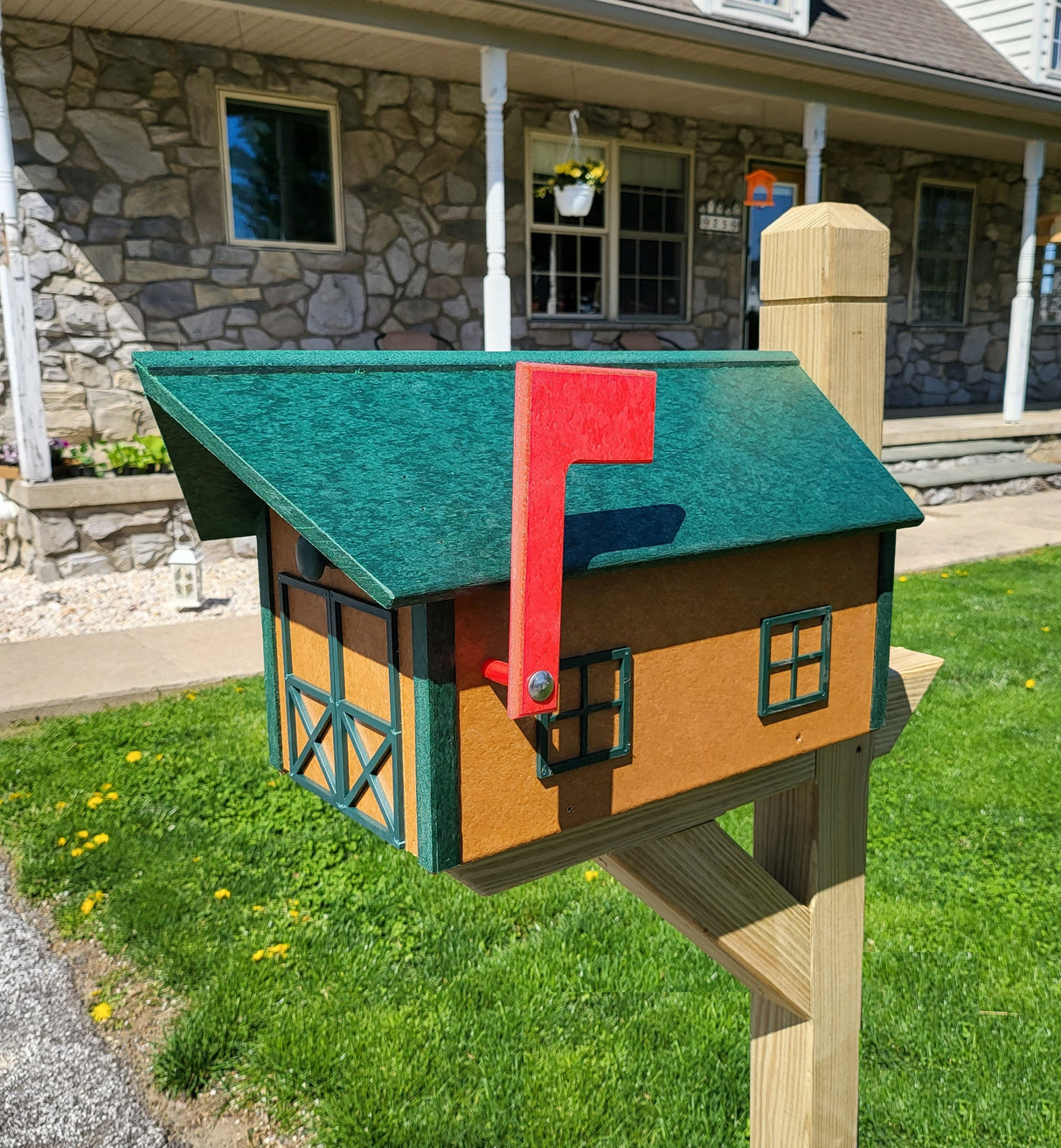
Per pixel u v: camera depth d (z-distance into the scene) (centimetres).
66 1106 212
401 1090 212
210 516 113
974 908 272
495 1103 209
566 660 95
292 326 742
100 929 267
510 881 101
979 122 905
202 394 86
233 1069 221
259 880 285
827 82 795
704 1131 203
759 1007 159
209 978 247
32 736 384
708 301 966
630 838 112
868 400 133
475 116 796
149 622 526
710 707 110
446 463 91
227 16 611
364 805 102
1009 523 783
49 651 472
